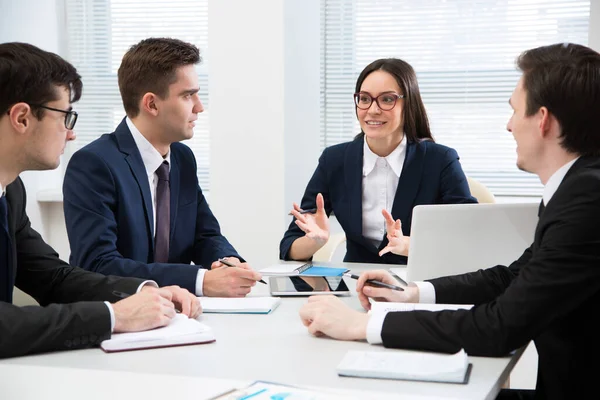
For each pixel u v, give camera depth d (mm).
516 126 1376
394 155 2582
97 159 2031
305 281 1988
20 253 1756
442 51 4062
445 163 2562
